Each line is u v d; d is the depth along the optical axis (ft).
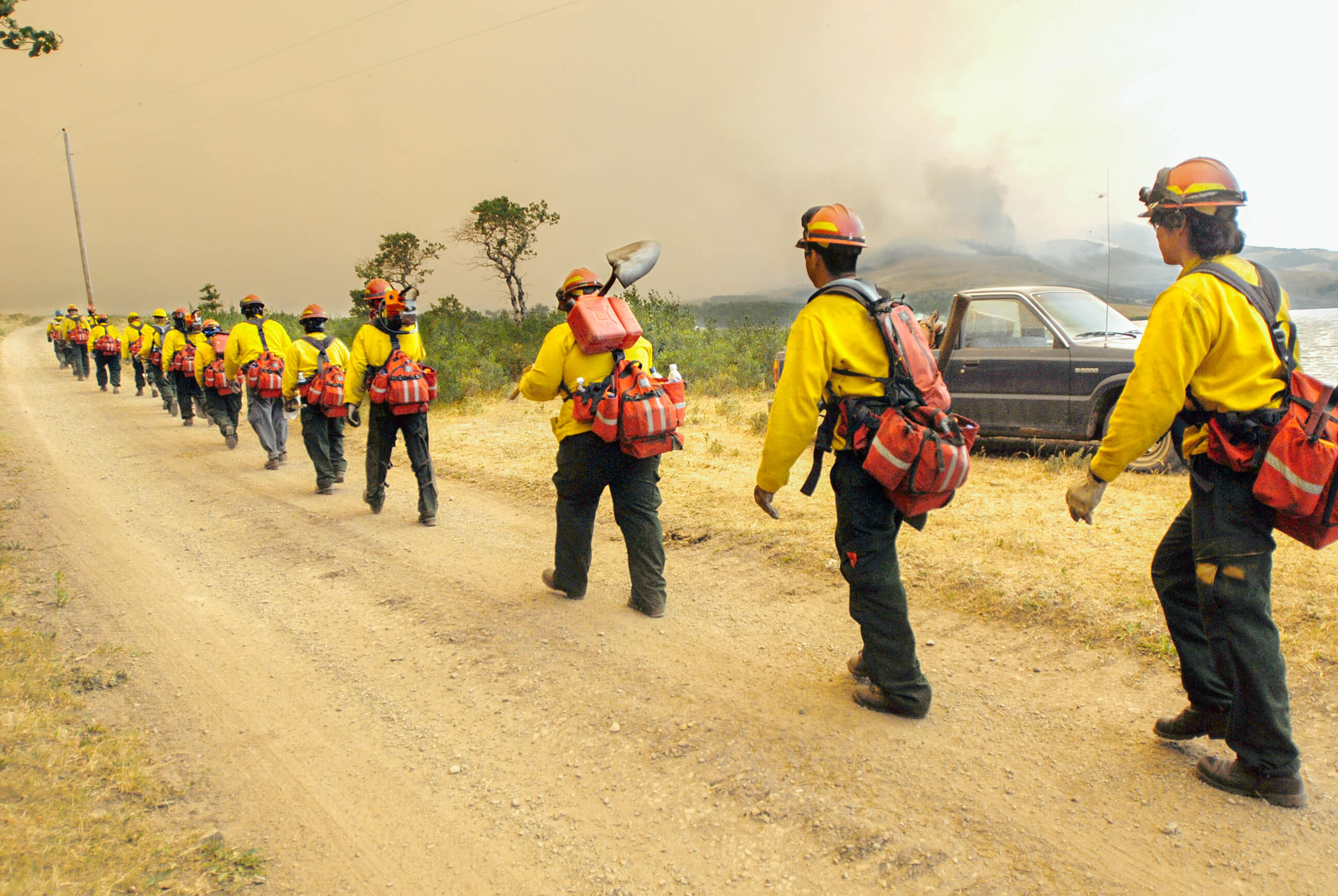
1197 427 8.18
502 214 77.51
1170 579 9.12
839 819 8.55
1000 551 15.89
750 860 8.06
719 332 61.05
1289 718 8.14
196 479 28.25
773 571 16.10
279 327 30.50
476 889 7.88
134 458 32.76
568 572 14.98
